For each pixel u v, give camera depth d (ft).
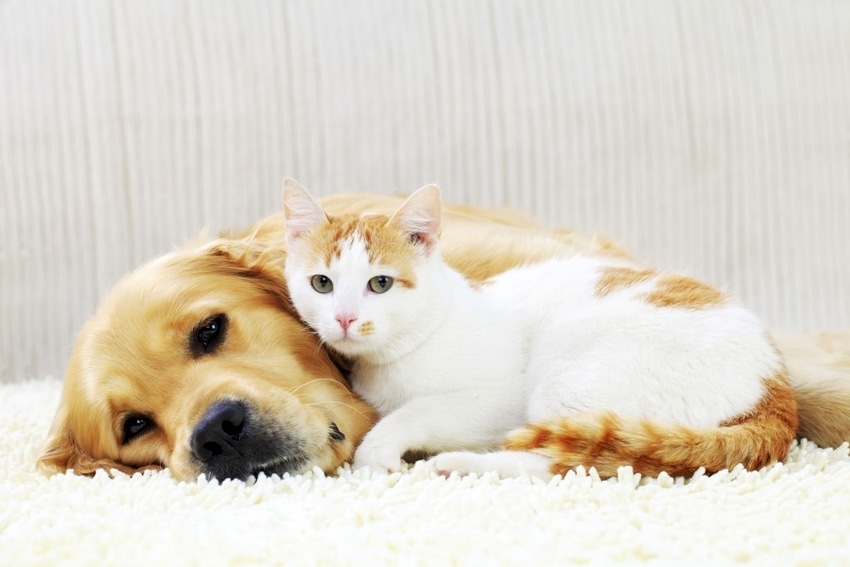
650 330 3.20
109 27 5.25
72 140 5.25
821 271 5.43
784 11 5.43
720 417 3.10
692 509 2.82
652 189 5.36
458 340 3.34
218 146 5.25
